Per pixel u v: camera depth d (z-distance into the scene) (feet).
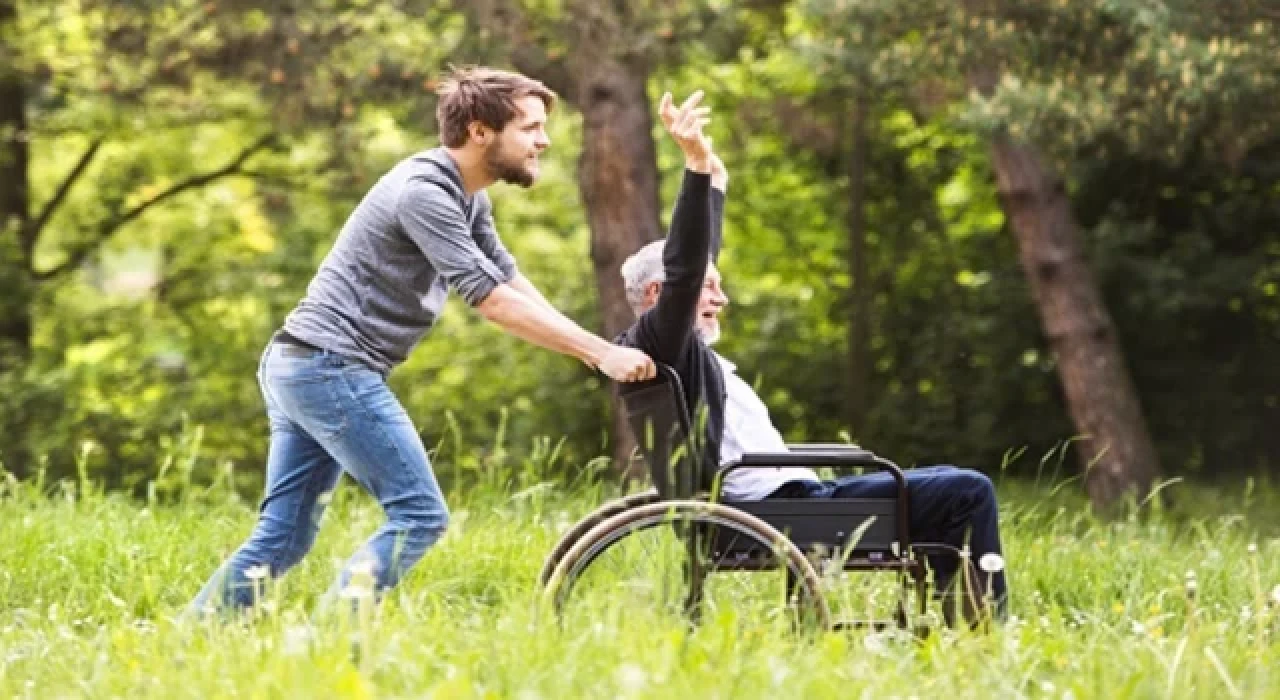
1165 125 44.57
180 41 55.11
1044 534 30.60
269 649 17.37
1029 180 60.08
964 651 17.63
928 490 20.76
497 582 25.55
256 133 80.38
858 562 20.31
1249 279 69.36
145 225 87.40
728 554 19.80
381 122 67.31
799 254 80.18
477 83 21.34
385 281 21.11
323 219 83.25
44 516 31.27
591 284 79.30
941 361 75.56
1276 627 20.26
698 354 20.57
